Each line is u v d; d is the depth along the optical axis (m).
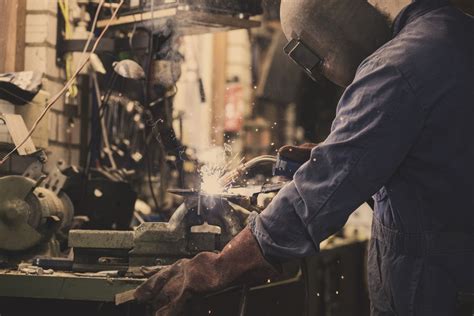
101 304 2.62
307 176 2.17
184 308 2.33
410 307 2.18
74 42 3.79
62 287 2.52
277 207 2.18
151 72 3.86
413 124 2.12
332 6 2.37
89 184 3.72
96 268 2.72
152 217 4.30
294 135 8.38
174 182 4.77
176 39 4.00
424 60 2.15
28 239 2.92
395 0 2.44
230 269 2.20
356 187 2.11
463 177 2.16
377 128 2.11
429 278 2.17
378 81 2.14
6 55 3.53
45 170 3.64
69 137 3.96
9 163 3.19
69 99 3.95
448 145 2.15
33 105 3.37
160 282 2.27
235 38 8.31
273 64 8.45
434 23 2.23
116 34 4.15
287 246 2.15
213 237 2.63
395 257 2.24
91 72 4.18
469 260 2.16
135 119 4.11
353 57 2.38
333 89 8.26
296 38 2.44
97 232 2.71
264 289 3.26
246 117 8.25
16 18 3.58
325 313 5.07
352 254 5.88
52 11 3.68
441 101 2.13
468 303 2.13
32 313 2.67
